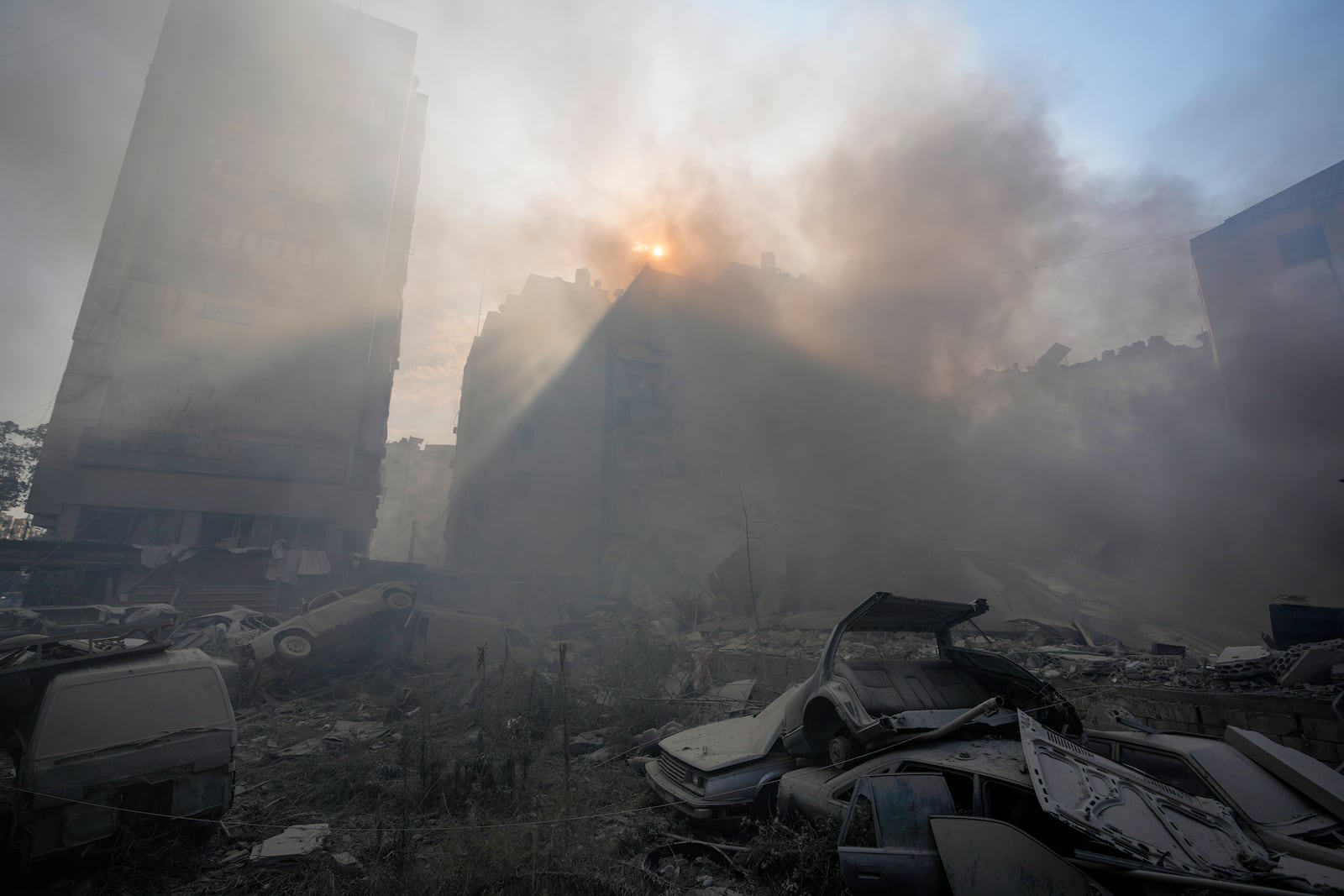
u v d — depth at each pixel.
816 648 12.92
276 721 10.27
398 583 14.60
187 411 28.75
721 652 12.91
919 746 4.48
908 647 11.23
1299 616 8.09
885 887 3.42
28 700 5.30
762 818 5.29
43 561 21.89
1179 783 4.00
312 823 5.76
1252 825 3.45
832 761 5.09
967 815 3.54
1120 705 6.96
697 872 4.74
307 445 30.38
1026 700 5.30
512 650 14.16
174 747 4.91
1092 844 3.20
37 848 4.28
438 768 6.46
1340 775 3.72
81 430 26.80
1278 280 23.78
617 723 8.93
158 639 6.04
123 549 23.17
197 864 4.84
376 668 13.21
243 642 15.80
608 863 4.62
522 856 4.62
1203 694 6.26
